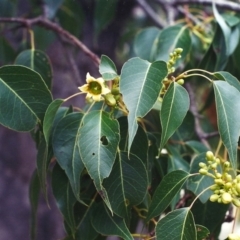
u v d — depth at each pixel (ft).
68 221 1.61
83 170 1.65
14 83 1.58
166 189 1.54
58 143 1.56
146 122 1.96
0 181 3.40
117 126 1.46
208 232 1.50
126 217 1.56
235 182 1.44
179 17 2.80
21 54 2.11
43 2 2.81
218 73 1.55
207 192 1.67
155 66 1.46
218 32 2.06
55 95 3.26
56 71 3.30
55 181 1.63
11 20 2.26
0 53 2.70
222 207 1.74
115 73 1.51
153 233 1.65
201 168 1.51
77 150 1.53
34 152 3.46
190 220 1.47
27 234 3.37
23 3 3.34
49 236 3.33
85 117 1.47
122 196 1.56
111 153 1.44
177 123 1.45
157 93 1.43
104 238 1.74
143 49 2.35
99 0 2.72
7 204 3.37
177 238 1.46
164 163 1.82
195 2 2.41
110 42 3.45
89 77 1.50
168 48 2.14
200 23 2.35
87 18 3.24
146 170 1.56
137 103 1.42
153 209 1.54
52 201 3.34
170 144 1.98
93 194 1.66
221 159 1.74
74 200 1.62
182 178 1.54
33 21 2.27
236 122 1.47
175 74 2.28
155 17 3.00
